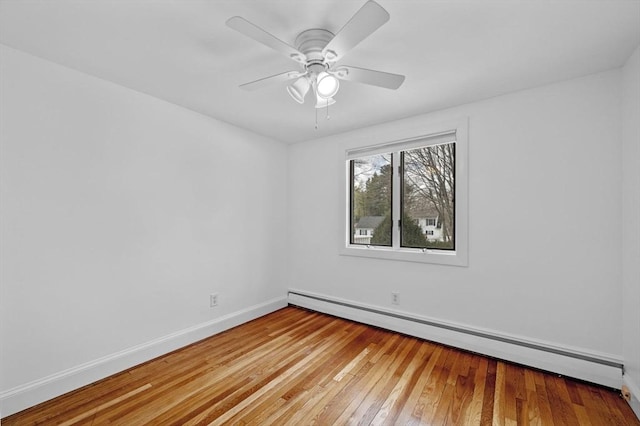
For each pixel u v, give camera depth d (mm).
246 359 2348
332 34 1556
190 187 2678
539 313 2189
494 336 2363
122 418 1656
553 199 2146
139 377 2076
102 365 2055
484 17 1444
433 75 2037
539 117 2197
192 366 2234
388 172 3123
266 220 3498
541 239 2188
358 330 2949
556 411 1711
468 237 2494
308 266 3629
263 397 1853
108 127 2131
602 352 1966
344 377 2082
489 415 1681
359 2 1339
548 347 2143
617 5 1355
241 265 3172
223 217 2982
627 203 1830
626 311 1845
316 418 1664
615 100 1941
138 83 2174
